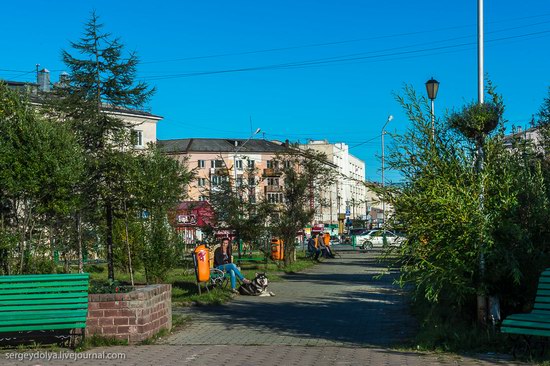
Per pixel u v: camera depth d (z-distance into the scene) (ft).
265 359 28.19
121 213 52.24
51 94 53.16
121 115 58.08
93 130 50.75
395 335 35.14
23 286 29.73
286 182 93.40
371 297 55.16
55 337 31.71
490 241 29.53
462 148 32.22
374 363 26.78
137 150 56.44
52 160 35.14
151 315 33.32
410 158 32.19
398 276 32.89
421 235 30.68
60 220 44.34
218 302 50.49
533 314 27.04
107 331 31.81
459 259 30.32
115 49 53.57
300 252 144.25
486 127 31.81
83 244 52.65
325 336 35.04
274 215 90.27
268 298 55.06
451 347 29.32
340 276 81.10
